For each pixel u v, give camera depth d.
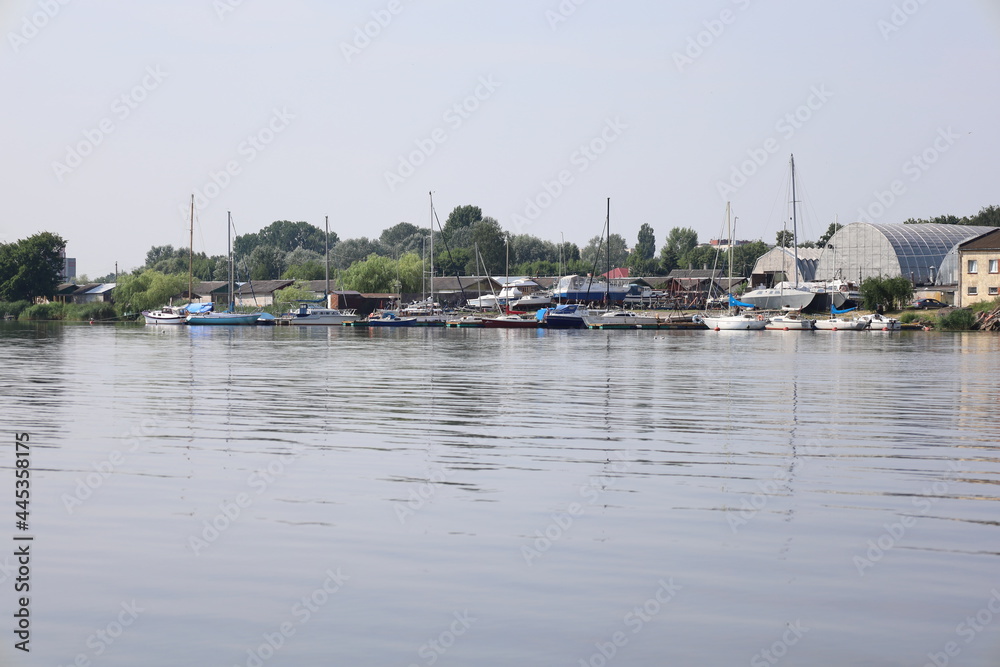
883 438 24.84
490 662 10.93
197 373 44.94
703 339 81.50
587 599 12.69
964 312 90.75
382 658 11.02
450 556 14.39
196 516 16.59
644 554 14.49
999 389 37.16
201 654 11.12
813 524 16.16
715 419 28.41
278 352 62.69
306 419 28.36
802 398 33.91
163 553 14.52
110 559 14.23
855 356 57.47
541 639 11.48
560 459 21.84
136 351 63.62
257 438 24.77
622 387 37.97
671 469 20.70
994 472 20.38
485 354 60.38
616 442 24.16
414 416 29.06
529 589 13.04
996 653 11.12
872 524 16.17
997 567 13.92
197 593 12.88
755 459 21.86
